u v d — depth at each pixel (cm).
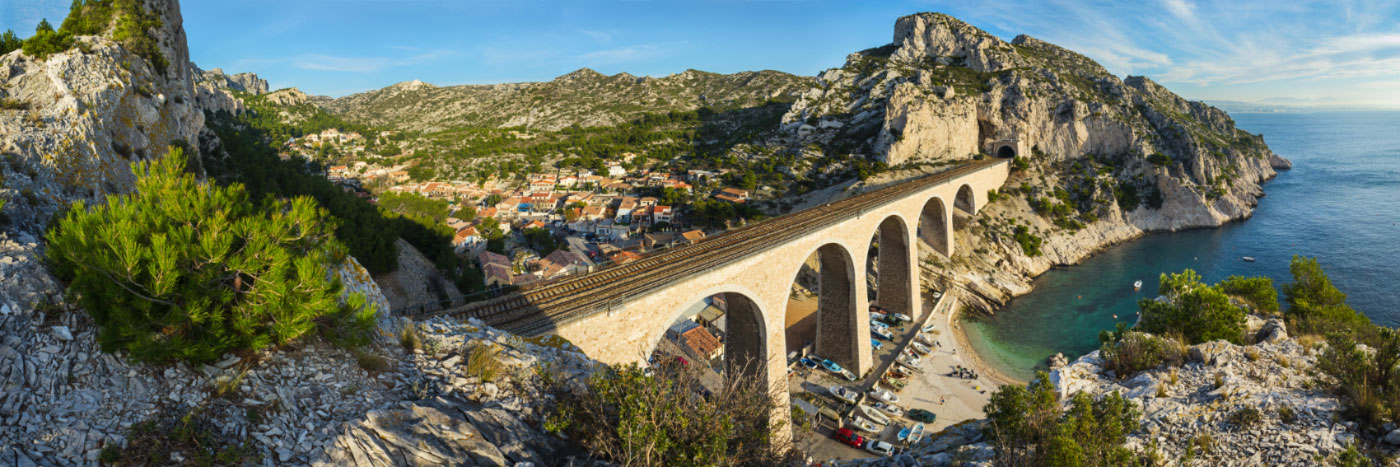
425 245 5775
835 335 5828
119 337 956
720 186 13362
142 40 3553
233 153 5131
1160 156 12162
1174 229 11656
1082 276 9306
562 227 11850
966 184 9788
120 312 952
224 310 1093
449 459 1099
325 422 1084
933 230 9156
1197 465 1552
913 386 5697
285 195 4944
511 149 19712
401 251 4925
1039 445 1448
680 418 1309
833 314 5794
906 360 6153
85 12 3656
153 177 1152
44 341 963
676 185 13750
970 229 9894
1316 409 1617
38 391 902
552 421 1312
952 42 17338
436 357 1472
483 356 1471
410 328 1510
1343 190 15275
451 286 5184
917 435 4694
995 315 7800
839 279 5625
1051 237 10419
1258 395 1777
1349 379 1636
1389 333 1995
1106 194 11631
